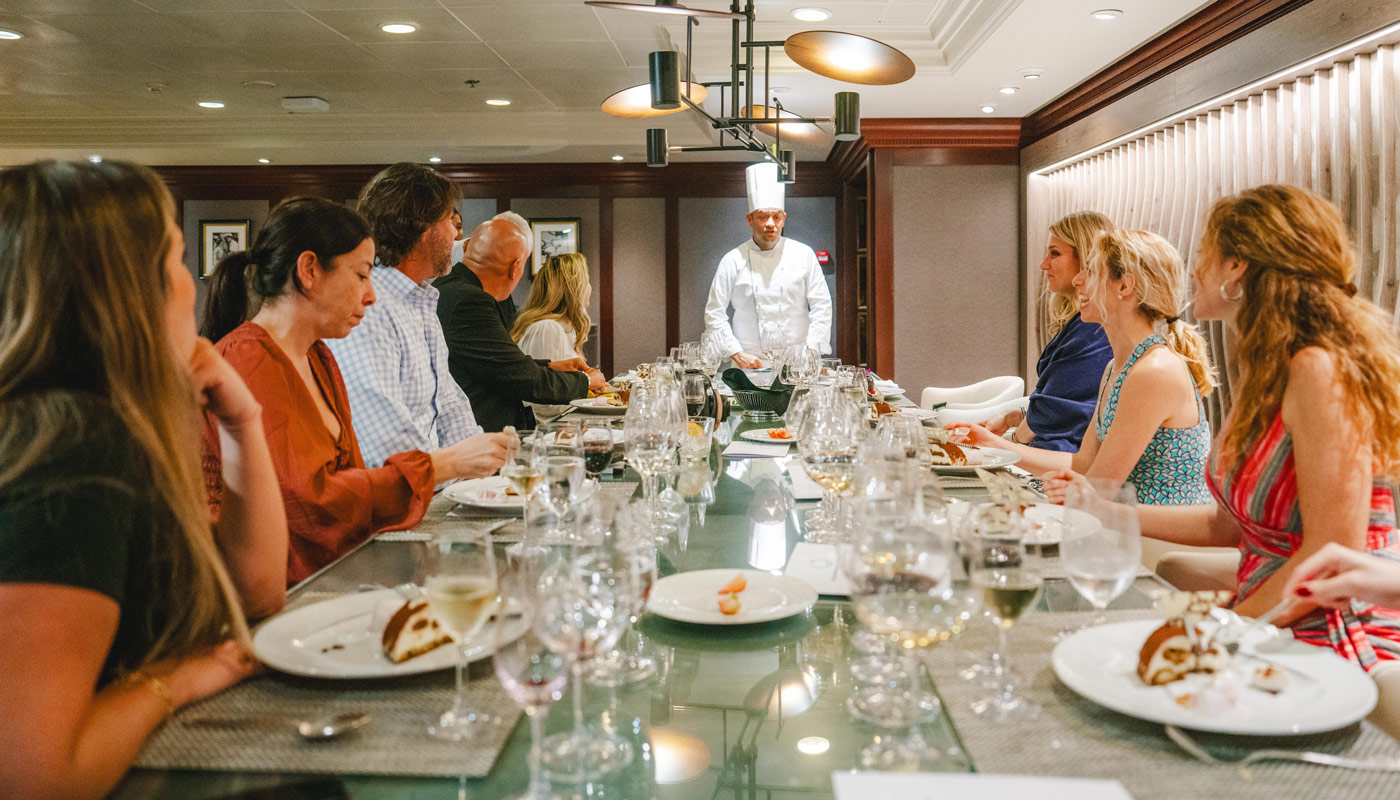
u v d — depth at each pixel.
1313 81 4.07
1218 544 1.83
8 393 0.89
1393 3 3.38
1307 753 0.80
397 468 1.65
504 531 1.60
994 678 0.97
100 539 0.84
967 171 6.98
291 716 0.89
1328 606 1.25
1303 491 1.48
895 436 1.83
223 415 1.19
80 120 7.58
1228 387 4.73
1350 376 1.44
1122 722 0.87
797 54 3.13
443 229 2.63
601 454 1.94
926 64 5.46
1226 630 1.03
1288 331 1.53
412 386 2.51
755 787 0.76
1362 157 3.79
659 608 1.16
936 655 1.05
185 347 1.04
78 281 0.90
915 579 0.88
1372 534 1.56
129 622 0.92
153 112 7.38
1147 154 5.46
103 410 0.89
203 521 0.98
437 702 0.92
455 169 8.81
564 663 0.79
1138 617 1.16
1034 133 6.79
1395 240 3.70
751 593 1.24
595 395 4.16
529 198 8.89
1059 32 4.73
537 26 5.19
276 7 4.86
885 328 7.08
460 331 3.42
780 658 1.05
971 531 1.05
